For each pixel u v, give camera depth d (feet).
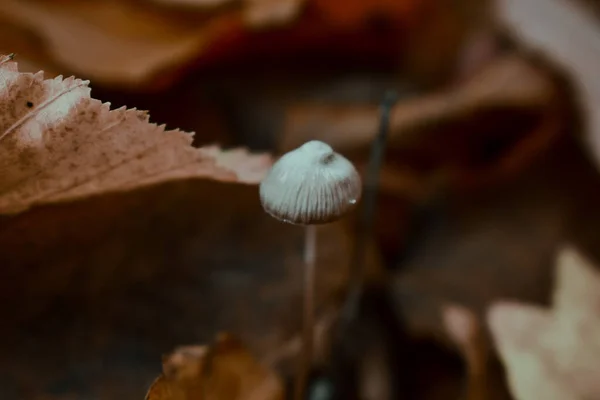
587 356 0.67
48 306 0.65
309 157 0.59
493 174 0.78
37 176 0.60
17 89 0.58
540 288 0.74
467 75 0.82
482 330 0.70
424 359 0.71
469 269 0.74
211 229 0.68
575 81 0.77
